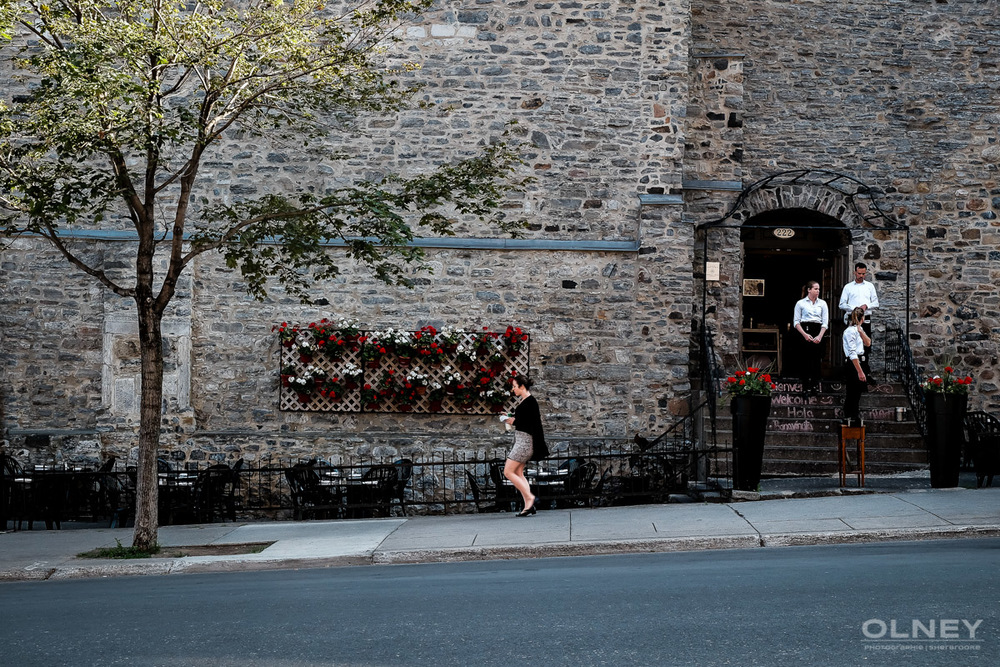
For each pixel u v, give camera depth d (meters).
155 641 5.96
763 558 8.56
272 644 5.77
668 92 15.52
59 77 9.52
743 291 18.69
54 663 5.50
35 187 9.96
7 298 15.28
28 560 10.08
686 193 16.44
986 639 5.43
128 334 14.95
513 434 15.15
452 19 15.53
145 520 10.33
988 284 16.81
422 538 10.55
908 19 17.17
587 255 15.34
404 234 10.76
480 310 15.30
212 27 10.66
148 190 10.38
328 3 15.24
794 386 15.52
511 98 15.51
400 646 5.59
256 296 11.71
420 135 15.48
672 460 12.77
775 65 17.12
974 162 16.98
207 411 15.18
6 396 15.26
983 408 16.67
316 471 14.05
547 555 9.70
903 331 16.62
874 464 13.74
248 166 15.38
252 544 10.66
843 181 16.84
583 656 5.25
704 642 5.46
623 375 15.19
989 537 9.48
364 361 15.16
